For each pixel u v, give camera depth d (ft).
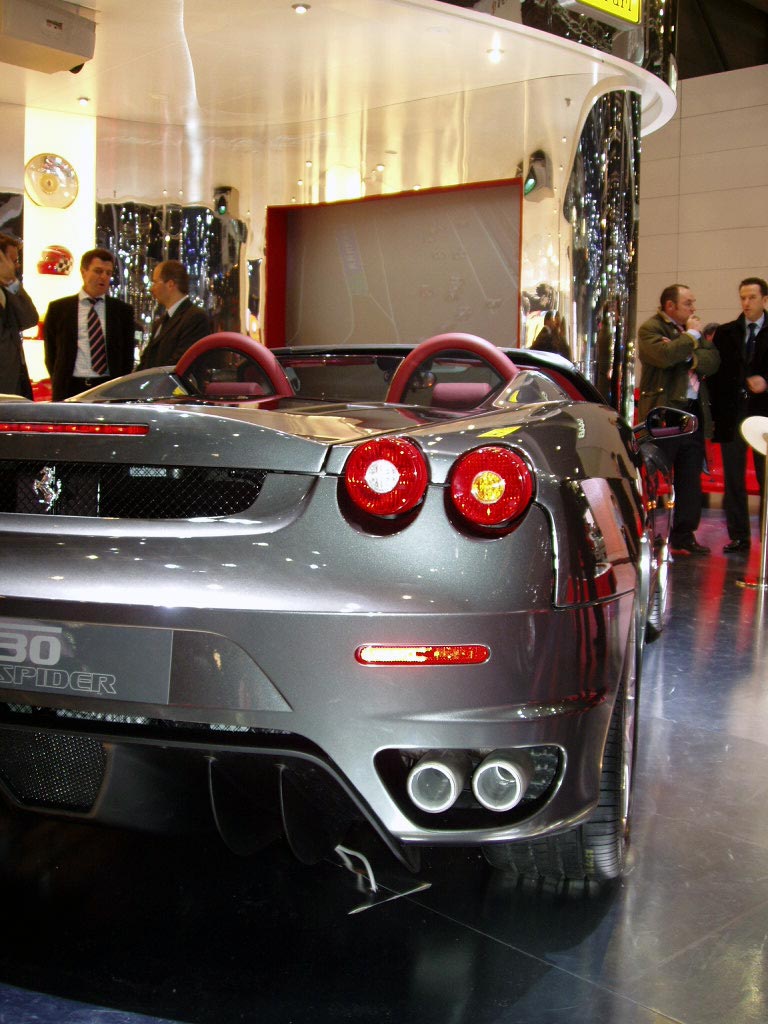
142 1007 4.66
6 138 25.35
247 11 19.01
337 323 29.35
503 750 4.74
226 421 4.90
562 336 23.91
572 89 22.88
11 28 18.21
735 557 20.62
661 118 25.61
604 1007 4.74
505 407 6.18
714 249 41.50
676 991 4.89
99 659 4.76
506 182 24.66
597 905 5.74
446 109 25.12
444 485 4.71
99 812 5.04
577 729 4.92
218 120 27.02
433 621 4.58
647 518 8.72
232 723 4.66
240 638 4.62
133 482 4.99
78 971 4.95
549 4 19.90
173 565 4.69
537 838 4.92
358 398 8.24
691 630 13.69
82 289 18.22
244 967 5.02
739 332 21.01
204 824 5.14
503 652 4.65
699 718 9.62
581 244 23.34
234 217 28.48
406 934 5.37
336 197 28.30
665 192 42.63
